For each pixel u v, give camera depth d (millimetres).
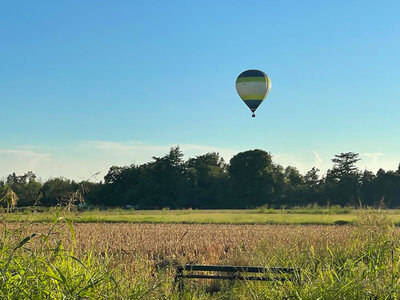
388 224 14430
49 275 7027
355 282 8648
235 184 107812
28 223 8102
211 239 25500
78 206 8172
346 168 107188
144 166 110188
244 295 10211
